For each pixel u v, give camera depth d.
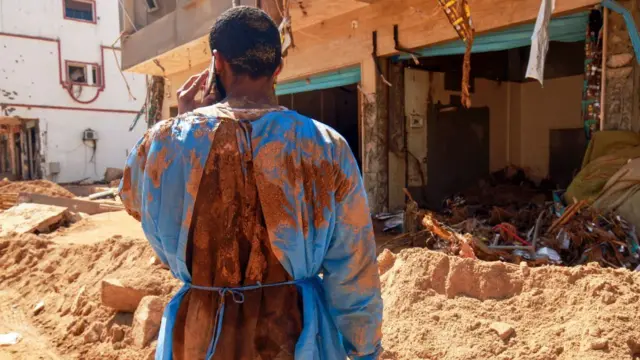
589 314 3.10
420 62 9.22
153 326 4.12
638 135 5.69
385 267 4.25
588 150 5.99
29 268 6.48
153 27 12.84
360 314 1.49
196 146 1.37
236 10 1.50
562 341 3.00
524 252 5.21
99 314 4.59
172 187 1.39
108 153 26.77
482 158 10.88
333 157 1.43
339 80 9.58
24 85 24.19
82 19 25.78
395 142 8.88
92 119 26.23
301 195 1.38
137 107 27.64
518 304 3.43
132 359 3.88
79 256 6.24
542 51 5.26
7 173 26.92
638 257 4.87
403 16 8.02
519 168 11.88
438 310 3.52
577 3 6.02
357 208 1.47
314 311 1.44
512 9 6.75
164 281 4.69
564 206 6.05
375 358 1.55
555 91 11.38
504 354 3.02
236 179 1.38
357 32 8.87
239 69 1.47
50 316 5.06
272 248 1.38
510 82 11.66
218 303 1.39
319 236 1.42
